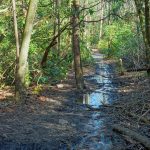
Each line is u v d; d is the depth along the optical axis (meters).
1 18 16.34
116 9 17.86
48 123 10.86
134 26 30.42
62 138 9.48
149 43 17.66
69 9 17.73
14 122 10.71
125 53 27.89
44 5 17.80
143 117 10.73
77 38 17.67
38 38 18.25
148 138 8.81
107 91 17.48
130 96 14.68
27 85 15.78
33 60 17.34
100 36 60.34
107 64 33.47
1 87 15.48
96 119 11.60
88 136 9.66
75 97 15.55
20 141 9.14
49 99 14.44
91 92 17.11
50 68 17.83
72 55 19.84
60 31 17.39
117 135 9.70
